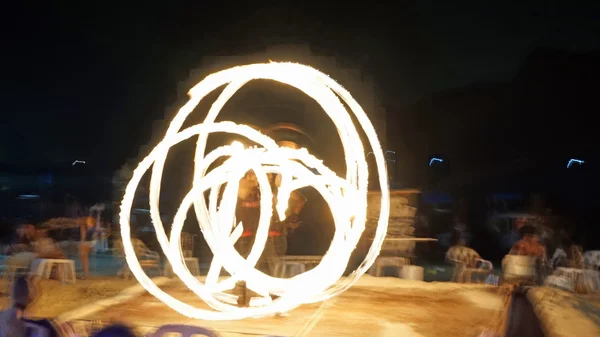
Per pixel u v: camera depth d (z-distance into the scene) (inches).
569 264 385.1
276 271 291.4
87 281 353.7
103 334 189.0
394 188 445.7
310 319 235.0
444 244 610.5
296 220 303.3
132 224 536.4
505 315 188.2
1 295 270.4
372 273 405.4
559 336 208.4
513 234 517.7
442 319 236.5
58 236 491.8
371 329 218.5
